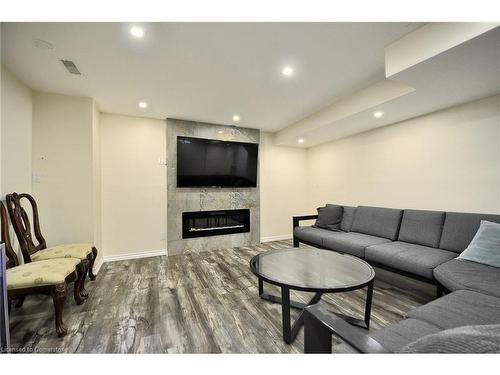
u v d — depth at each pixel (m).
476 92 2.14
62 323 1.60
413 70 1.72
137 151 3.47
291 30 1.62
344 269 1.91
